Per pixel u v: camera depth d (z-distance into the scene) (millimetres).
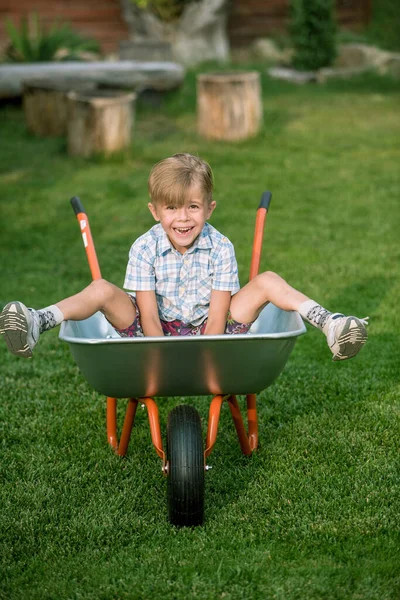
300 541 2844
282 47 16609
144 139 10430
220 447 3596
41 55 13078
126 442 3469
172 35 15414
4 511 3082
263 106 12328
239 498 3143
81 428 3773
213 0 15234
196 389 2971
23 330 2748
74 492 3211
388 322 4914
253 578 2627
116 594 2576
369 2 17641
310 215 7309
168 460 2861
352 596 2543
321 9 14578
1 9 15469
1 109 12008
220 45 15922
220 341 2662
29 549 2842
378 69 15320
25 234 6949
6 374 4406
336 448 3520
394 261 6012
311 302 3004
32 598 2562
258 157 9484
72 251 6504
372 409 3885
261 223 3557
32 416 3904
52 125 10578
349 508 3049
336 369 4363
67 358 4629
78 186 8445
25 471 3385
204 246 3262
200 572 2674
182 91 12781
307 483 3230
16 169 9141
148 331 3240
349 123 11266
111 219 7348
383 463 3375
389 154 9562
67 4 15719
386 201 7699
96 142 9359
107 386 2939
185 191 3035
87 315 3037
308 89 13867
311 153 9656
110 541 2879
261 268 5910
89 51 15016
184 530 2916
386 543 2816
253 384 2953
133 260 3256
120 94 9727
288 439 3635
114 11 15891
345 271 5805
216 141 10305
